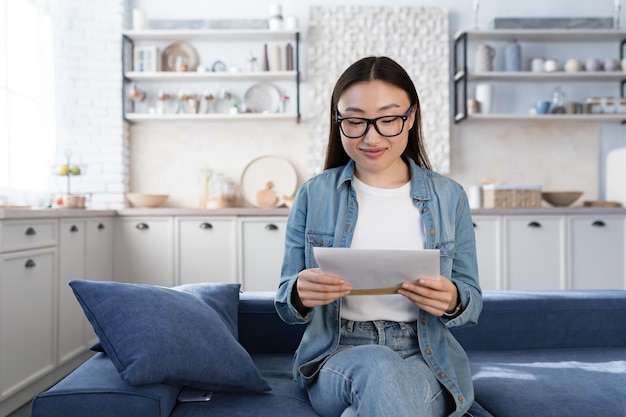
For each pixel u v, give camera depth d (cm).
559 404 128
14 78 333
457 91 425
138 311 122
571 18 413
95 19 404
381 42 422
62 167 349
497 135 433
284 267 134
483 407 134
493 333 177
